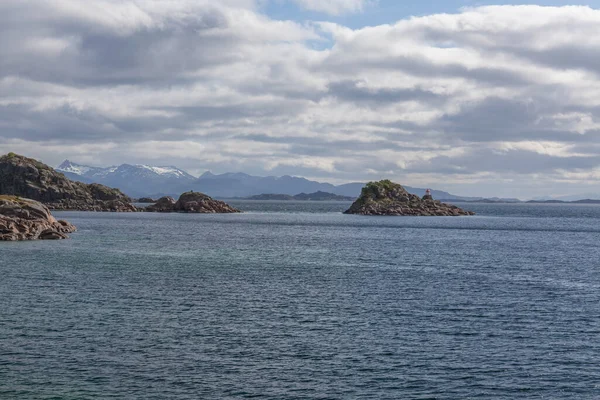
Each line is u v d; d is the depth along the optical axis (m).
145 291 65.25
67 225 153.88
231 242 134.12
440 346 44.34
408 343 45.03
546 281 77.25
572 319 53.59
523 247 130.00
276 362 40.25
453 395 34.97
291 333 47.62
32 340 44.28
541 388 36.16
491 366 39.88
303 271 84.81
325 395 34.72
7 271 78.94
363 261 98.62
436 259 102.88
